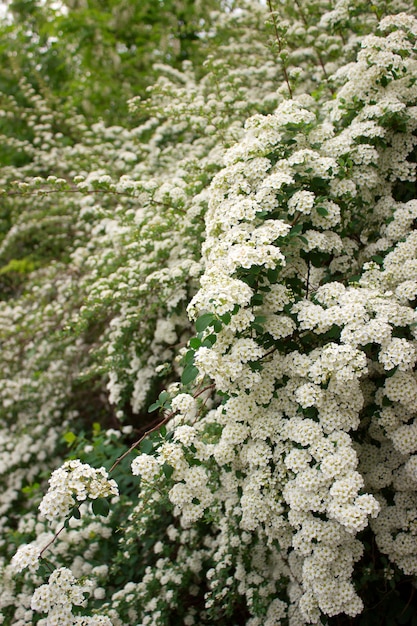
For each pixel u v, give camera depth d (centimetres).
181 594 326
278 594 288
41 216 591
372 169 285
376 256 268
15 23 750
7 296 679
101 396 498
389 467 254
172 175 441
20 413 518
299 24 455
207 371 211
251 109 438
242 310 217
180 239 378
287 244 245
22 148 646
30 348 529
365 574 259
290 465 211
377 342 215
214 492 283
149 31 708
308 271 259
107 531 335
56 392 502
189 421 293
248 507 229
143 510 295
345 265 281
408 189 299
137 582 329
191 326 384
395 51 299
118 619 289
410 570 246
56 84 754
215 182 267
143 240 385
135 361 397
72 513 203
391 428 239
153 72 633
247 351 213
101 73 674
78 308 499
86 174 538
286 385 236
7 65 728
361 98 305
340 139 279
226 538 289
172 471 215
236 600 300
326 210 249
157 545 321
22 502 462
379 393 242
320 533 207
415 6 386
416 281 247
